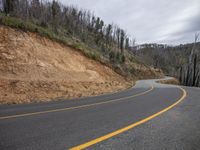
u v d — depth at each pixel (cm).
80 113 685
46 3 5575
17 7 3562
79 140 392
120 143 374
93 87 1841
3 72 1464
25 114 667
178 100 1012
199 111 711
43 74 1719
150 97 1190
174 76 9944
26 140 391
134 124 523
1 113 688
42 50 2017
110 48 7812
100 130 466
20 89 1238
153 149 344
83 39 5241
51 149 344
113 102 989
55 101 1057
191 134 433
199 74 4422
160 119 582
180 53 14512
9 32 1855
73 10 8000
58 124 523
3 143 374
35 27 2195
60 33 3172
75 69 2192
